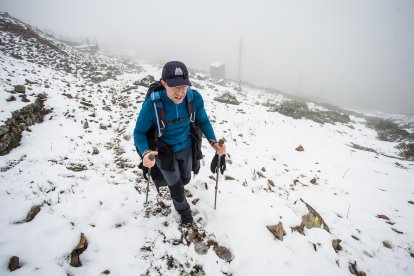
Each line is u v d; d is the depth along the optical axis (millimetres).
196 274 2621
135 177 4246
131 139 6016
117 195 3645
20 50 18578
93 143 5758
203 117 2719
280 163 6672
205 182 4031
